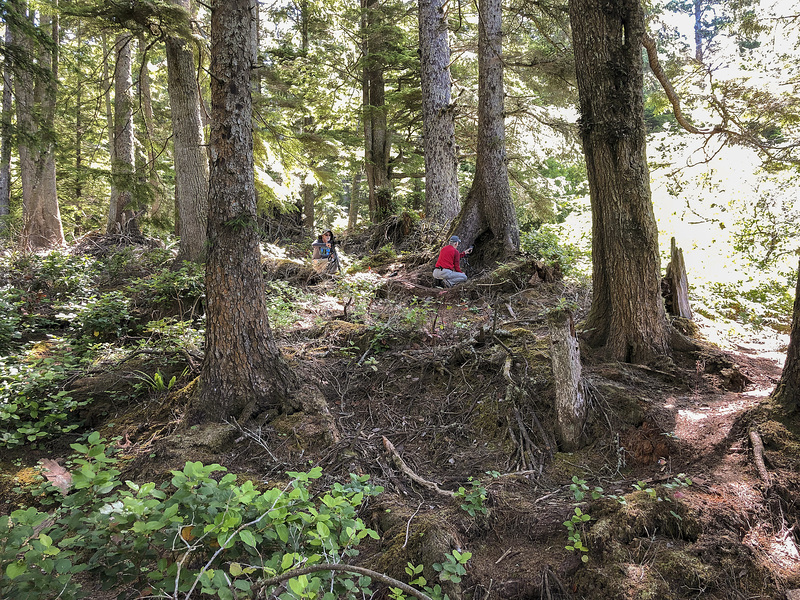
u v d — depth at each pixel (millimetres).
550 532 3547
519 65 11641
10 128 8133
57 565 2527
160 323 7191
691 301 8055
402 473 4453
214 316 5098
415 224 13227
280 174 13133
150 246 13547
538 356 5402
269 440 4738
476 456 4633
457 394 5465
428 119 12719
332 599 2455
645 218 5332
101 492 2953
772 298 8312
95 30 9797
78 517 2963
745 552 3160
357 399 5707
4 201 18516
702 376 5113
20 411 5457
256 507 2883
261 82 13898
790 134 8141
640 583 3053
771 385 4949
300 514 2912
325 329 7383
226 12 4867
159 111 19312
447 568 3016
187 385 5590
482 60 10711
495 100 10742
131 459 4672
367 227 16484
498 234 10695
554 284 8938
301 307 8523
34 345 7508
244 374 5086
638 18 5133
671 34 7461
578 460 4375
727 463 3873
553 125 12922
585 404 4613
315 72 16969
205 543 2893
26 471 4734
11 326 7156
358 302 8523
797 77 7227
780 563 3146
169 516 2652
